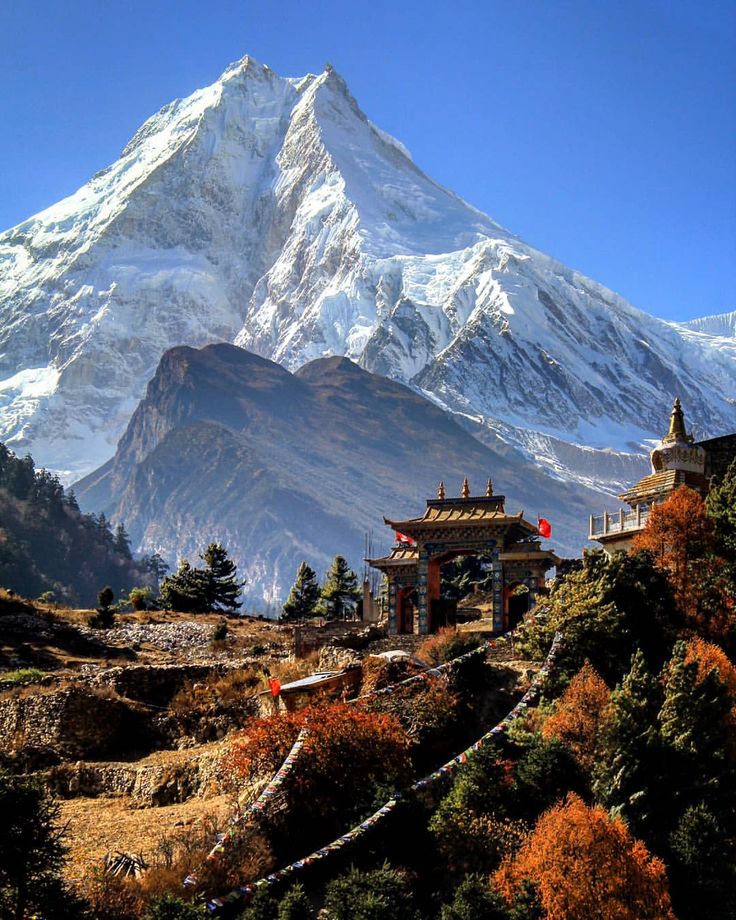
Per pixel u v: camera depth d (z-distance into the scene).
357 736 53.59
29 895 41.06
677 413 91.88
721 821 50.47
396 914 42.72
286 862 48.28
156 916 40.97
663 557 71.56
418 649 82.00
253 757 55.47
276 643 92.69
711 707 54.12
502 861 46.44
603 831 45.56
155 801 57.88
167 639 96.94
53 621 100.50
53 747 64.81
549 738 53.09
